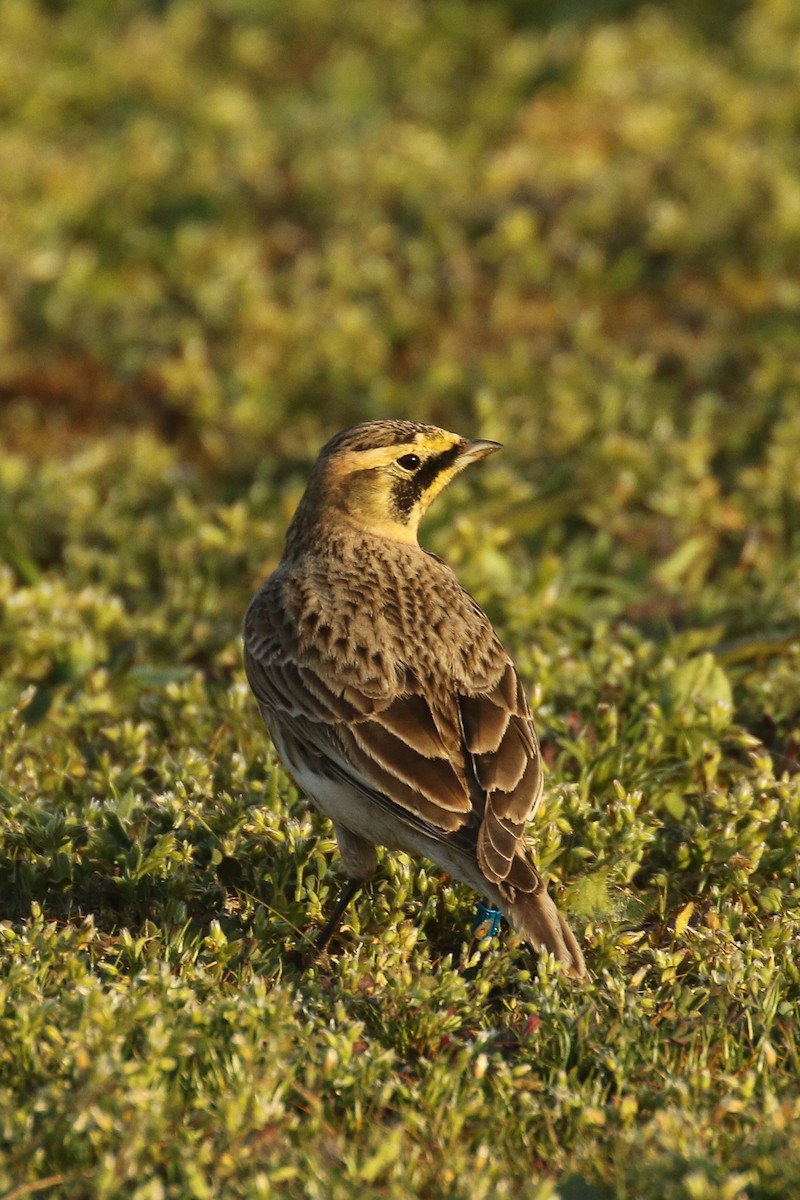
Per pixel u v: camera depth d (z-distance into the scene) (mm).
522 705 9094
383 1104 7316
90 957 8555
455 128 23688
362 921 9078
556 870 9406
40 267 20234
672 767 10188
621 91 24047
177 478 15805
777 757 10945
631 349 18125
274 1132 6988
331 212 21344
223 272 19766
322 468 10289
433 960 8992
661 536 14414
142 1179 6738
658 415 16219
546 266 19719
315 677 9023
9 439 17375
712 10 26266
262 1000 7613
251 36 25844
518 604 12531
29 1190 6641
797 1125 7008
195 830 9531
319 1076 7387
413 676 8938
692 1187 6488
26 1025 7418
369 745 8711
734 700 11547
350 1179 6711
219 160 22781
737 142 22047
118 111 24312
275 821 9367
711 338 18203
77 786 10203
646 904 9195
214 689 11781
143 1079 7078
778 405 16188
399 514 10289
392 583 9531
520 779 8594
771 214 19656
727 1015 8047
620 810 9500
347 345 18109
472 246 20453
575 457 15672
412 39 26031
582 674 11406
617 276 19312
